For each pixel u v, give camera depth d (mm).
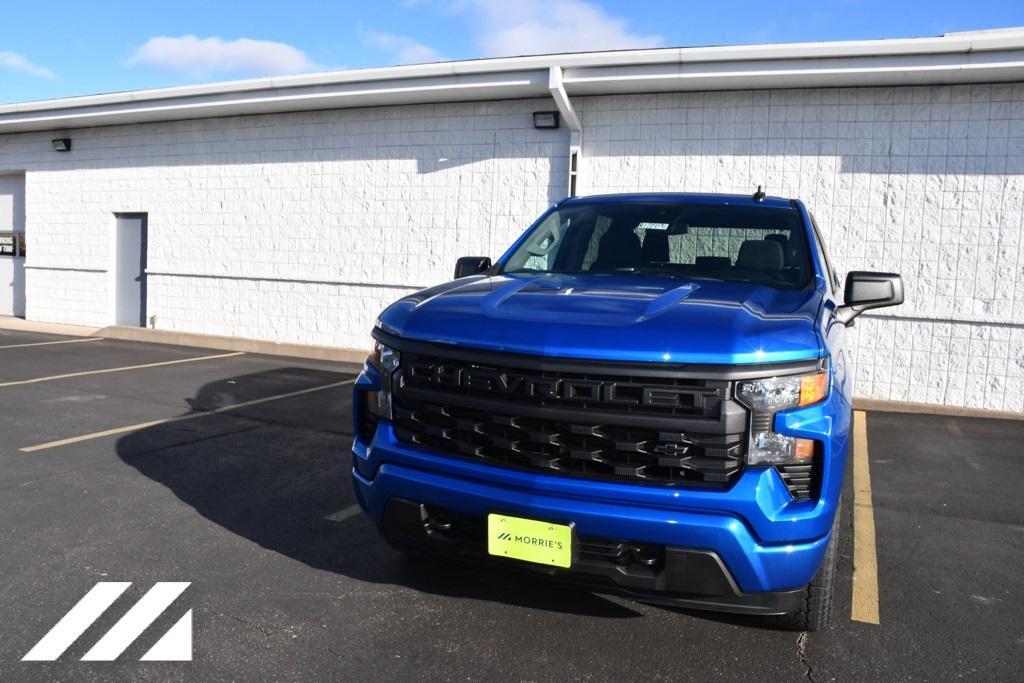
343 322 12039
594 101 9961
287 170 12320
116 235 14461
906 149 8750
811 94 9062
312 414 7754
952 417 8492
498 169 10711
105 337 13875
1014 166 8375
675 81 9062
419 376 3193
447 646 3246
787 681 3037
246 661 3092
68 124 14164
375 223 11633
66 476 5496
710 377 2736
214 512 4816
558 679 3014
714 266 4078
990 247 8500
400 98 10789
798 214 4453
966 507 5297
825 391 2896
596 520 2805
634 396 2807
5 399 8156
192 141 13258
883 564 4285
